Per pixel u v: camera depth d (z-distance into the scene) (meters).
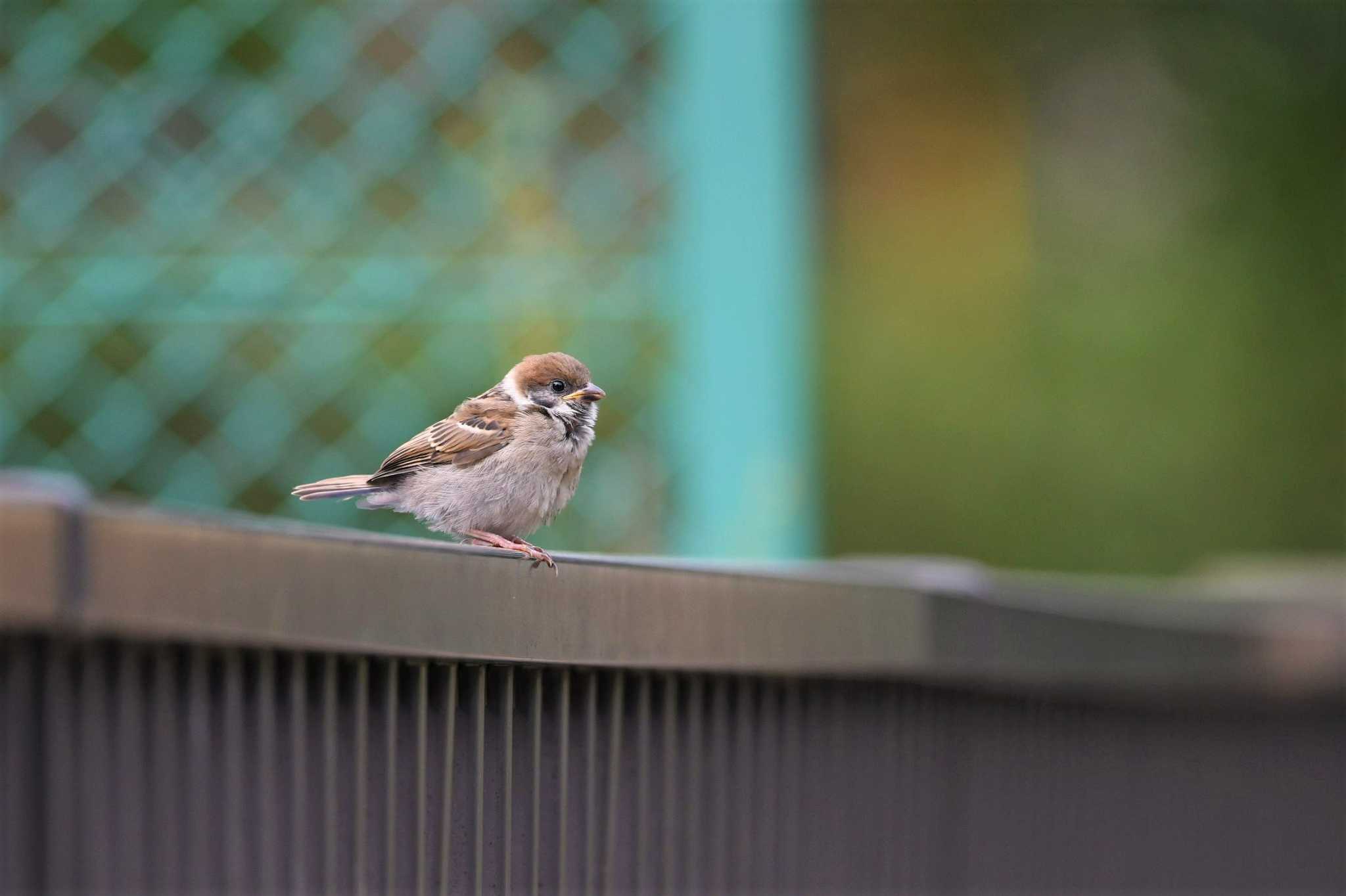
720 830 5.79
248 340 10.59
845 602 6.49
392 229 11.07
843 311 21.62
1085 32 23.78
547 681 4.87
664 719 5.46
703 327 11.62
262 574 3.52
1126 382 21.58
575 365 7.79
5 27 10.52
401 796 4.18
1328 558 22.30
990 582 8.52
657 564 5.17
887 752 7.28
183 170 10.73
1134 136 24.11
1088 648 9.14
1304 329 22.92
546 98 11.46
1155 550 21.27
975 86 23.12
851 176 22.70
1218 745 11.32
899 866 7.39
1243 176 23.94
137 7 10.72
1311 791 12.48
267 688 3.68
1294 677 11.74
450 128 11.27
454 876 4.38
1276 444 22.16
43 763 3.11
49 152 10.55
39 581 2.99
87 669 3.21
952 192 22.72
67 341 10.38
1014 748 8.70
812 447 11.76
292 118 10.94
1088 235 23.38
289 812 3.75
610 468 11.39
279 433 10.59
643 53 11.69
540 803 4.80
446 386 10.90
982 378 21.14
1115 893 9.87
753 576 5.79
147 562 3.21
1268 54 24.55
